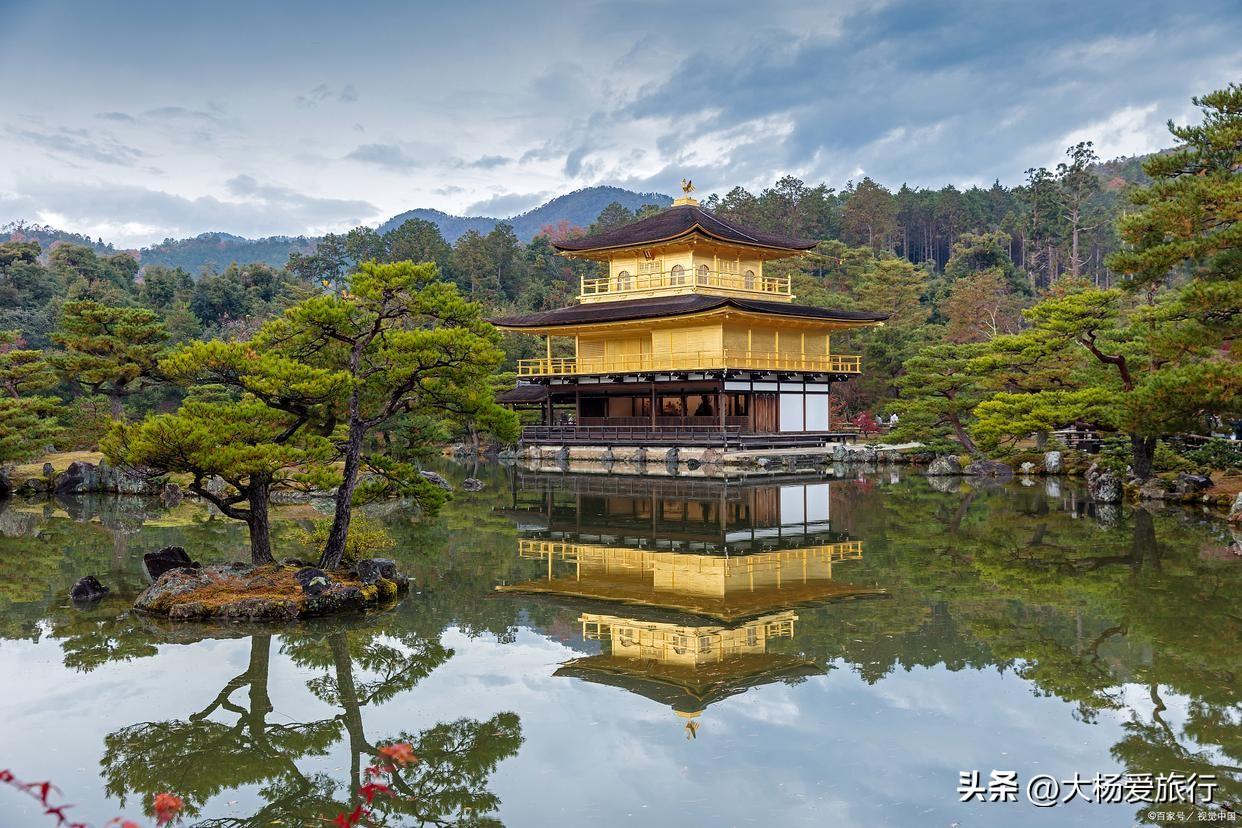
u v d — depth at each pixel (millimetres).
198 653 18609
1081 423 39219
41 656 18344
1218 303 25547
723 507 40531
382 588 22781
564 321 66188
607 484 50312
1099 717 14797
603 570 26750
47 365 50000
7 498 44156
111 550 29328
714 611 21781
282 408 22625
